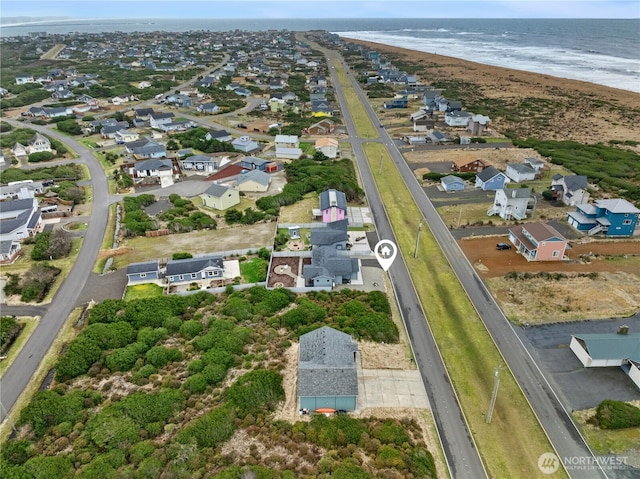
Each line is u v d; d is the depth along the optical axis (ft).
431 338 158.81
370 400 131.95
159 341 154.51
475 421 126.31
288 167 326.24
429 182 304.30
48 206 263.29
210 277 195.42
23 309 176.76
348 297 180.45
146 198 272.92
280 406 128.47
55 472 106.22
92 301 181.16
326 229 220.02
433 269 201.26
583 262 203.92
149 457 110.63
